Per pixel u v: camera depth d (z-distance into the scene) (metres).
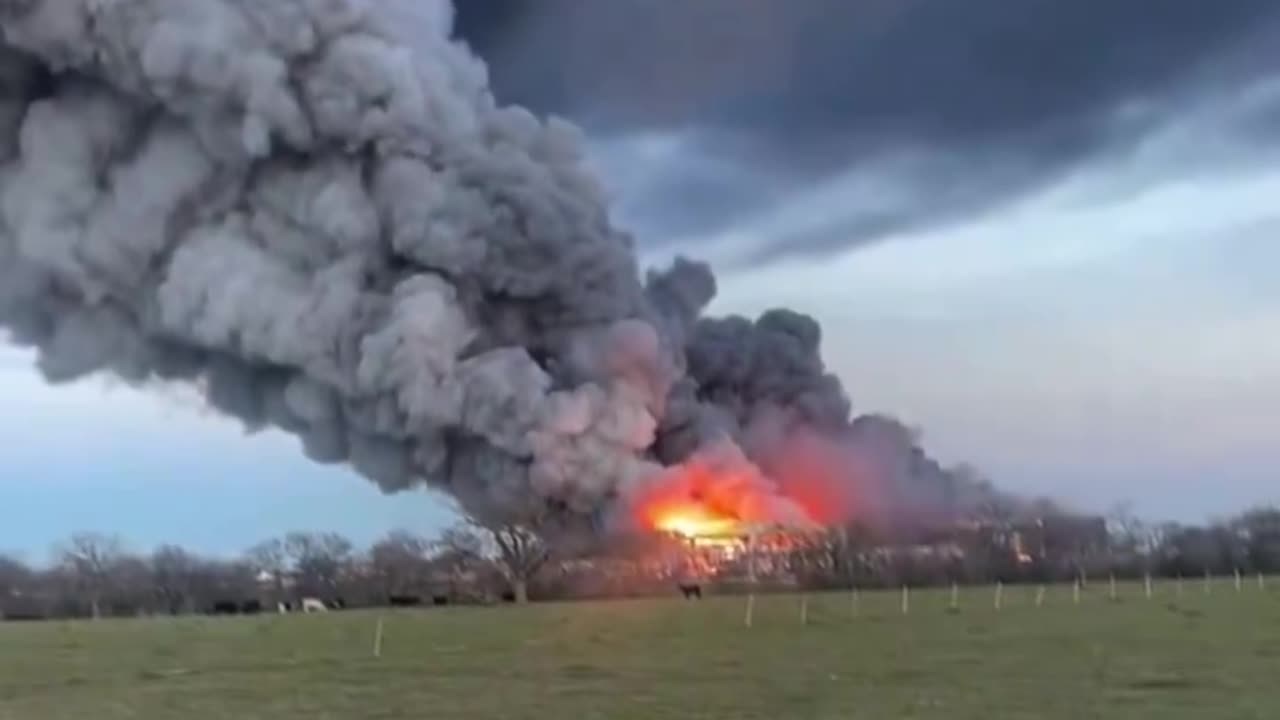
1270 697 29.97
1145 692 31.19
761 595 88.69
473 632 60.28
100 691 38.06
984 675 35.88
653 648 48.66
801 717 28.77
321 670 42.88
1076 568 103.69
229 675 42.16
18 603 104.44
